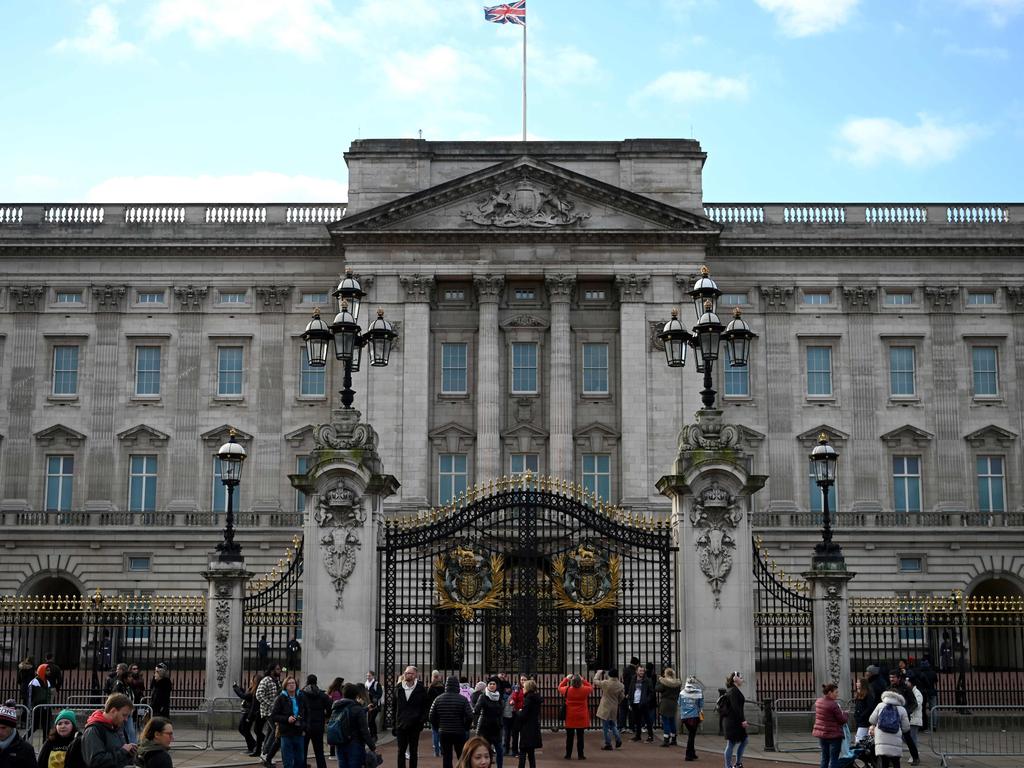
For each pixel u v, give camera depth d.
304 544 30.25
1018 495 68.62
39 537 67.50
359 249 67.94
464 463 67.19
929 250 69.94
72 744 16.12
